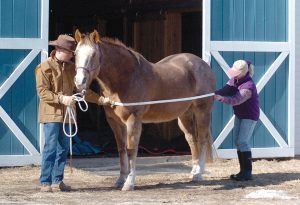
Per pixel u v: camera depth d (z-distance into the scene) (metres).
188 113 10.30
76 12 17.30
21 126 10.88
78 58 8.48
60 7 17.52
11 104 10.82
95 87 14.16
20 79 10.85
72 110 8.76
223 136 12.02
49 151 8.84
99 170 11.27
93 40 8.62
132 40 15.97
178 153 13.09
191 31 15.20
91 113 16.53
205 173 10.90
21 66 10.83
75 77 8.45
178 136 14.90
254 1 12.17
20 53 10.85
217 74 11.95
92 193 8.98
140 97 9.12
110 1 16.30
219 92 10.02
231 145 12.10
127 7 15.92
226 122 12.05
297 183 9.98
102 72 8.88
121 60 8.97
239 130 10.05
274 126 12.28
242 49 12.05
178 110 9.81
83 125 16.62
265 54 12.20
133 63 9.10
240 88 9.82
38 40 10.89
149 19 15.45
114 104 9.02
